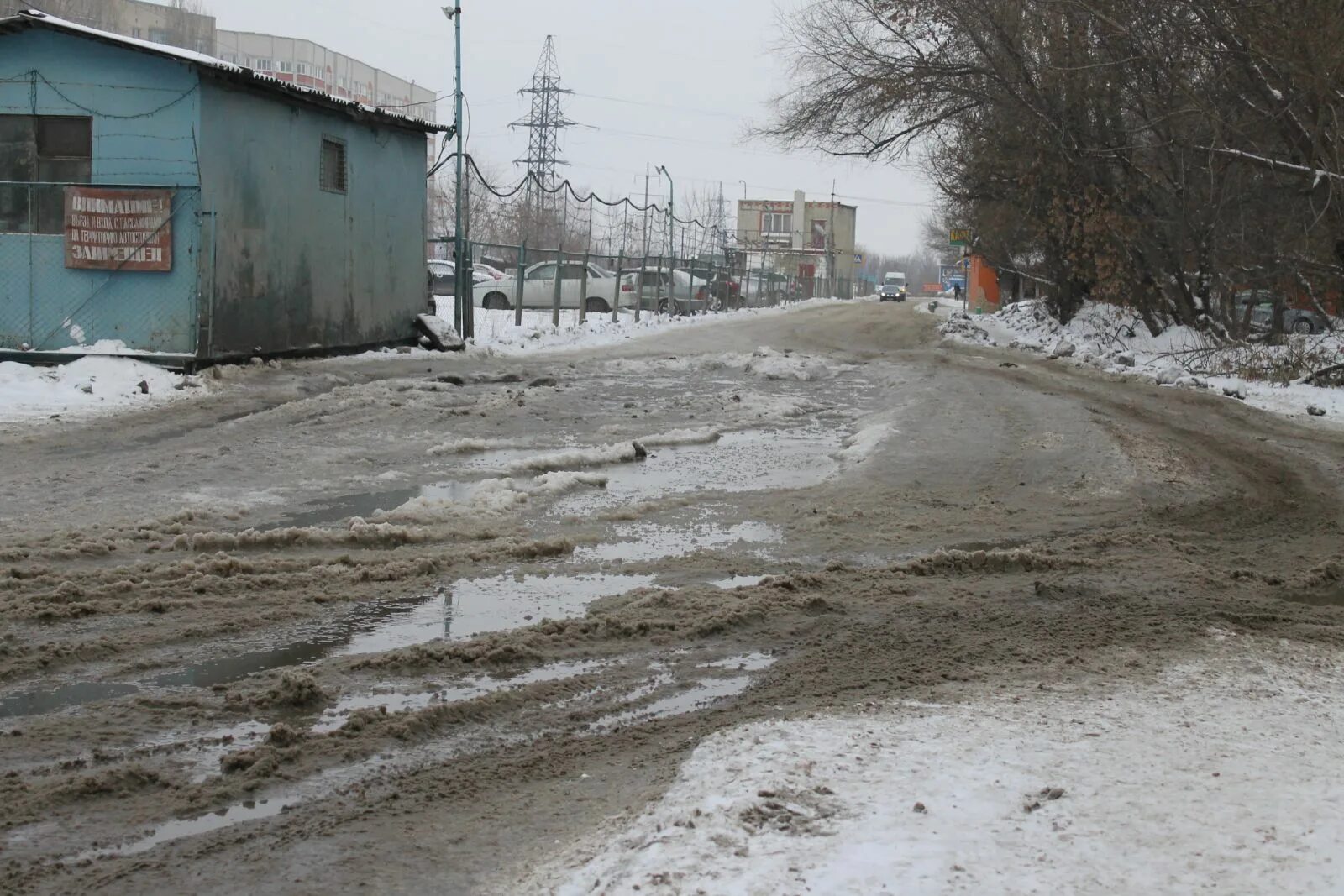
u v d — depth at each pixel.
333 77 93.25
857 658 5.89
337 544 8.11
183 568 7.18
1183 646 6.07
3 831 3.90
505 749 4.70
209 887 3.53
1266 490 11.12
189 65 16.98
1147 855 3.50
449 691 5.36
